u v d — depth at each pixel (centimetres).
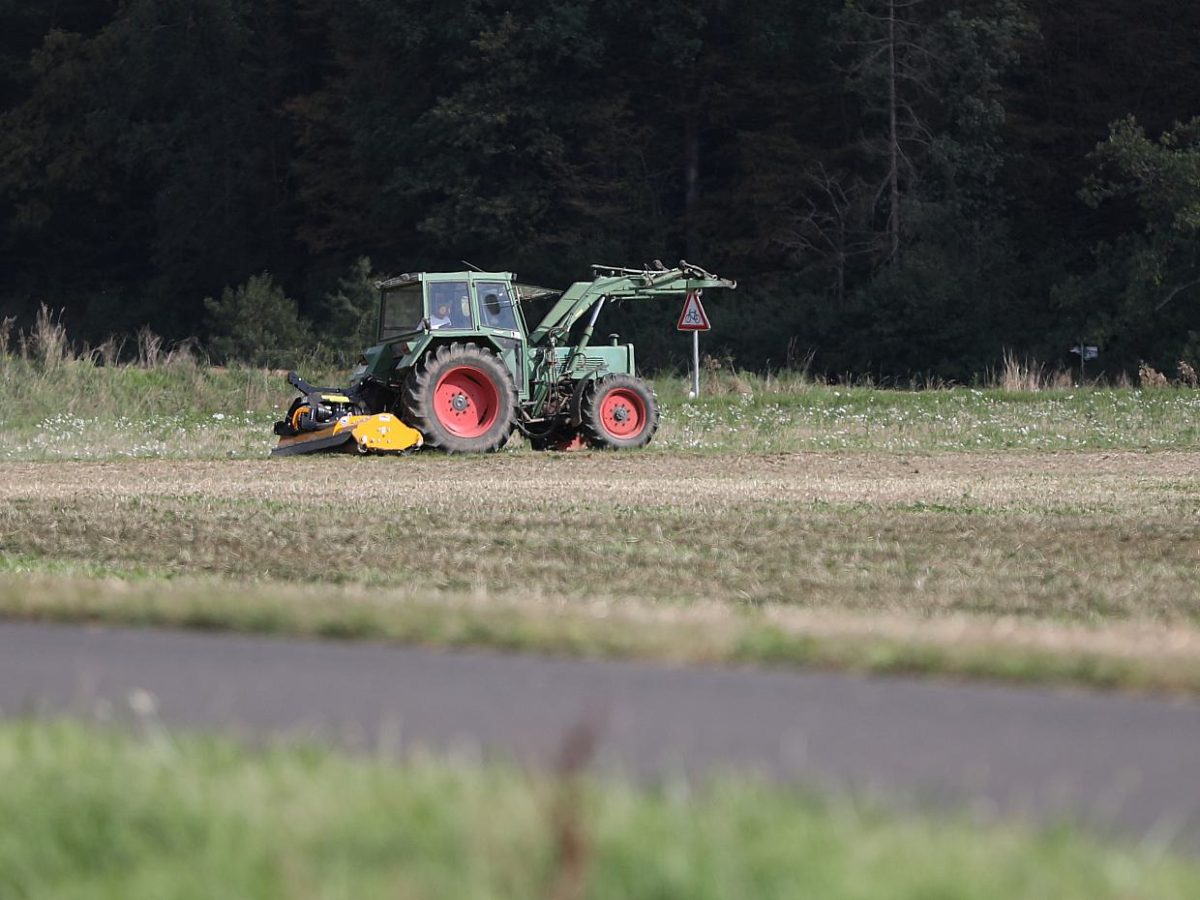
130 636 2748
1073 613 3297
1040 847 1392
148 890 1312
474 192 19825
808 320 18475
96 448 9212
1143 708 2148
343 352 15588
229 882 1315
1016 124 19988
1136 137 16975
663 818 1429
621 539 4738
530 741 1906
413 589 3528
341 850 1377
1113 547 4625
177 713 2105
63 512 5544
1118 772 1803
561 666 2445
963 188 19025
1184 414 10894
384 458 8194
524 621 2664
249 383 11794
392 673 2389
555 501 5984
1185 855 1447
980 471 7688
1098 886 1285
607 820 1407
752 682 2312
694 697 2202
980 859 1337
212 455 8725
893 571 4034
